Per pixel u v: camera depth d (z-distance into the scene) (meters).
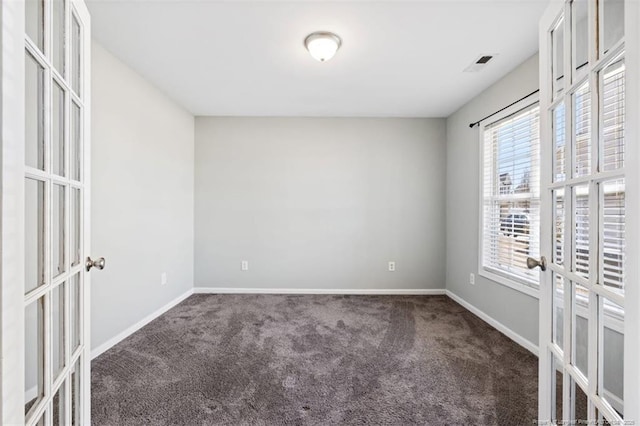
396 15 1.74
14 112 0.58
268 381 1.80
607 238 0.79
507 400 1.63
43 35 0.82
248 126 3.63
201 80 2.64
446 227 3.62
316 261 3.68
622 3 0.74
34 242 0.80
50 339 0.85
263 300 3.37
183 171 3.37
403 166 3.65
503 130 2.62
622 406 0.73
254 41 2.02
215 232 3.66
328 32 1.90
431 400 1.63
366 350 2.20
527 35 1.93
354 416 1.51
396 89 2.80
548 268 1.11
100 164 2.13
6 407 0.57
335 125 3.64
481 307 2.88
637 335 0.64
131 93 2.45
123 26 1.85
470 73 2.48
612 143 0.77
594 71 0.83
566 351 0.98
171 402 1.60
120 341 2.33
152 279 2.79
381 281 3.66
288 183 3.67
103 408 1.55
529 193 2.33
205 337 2.41
